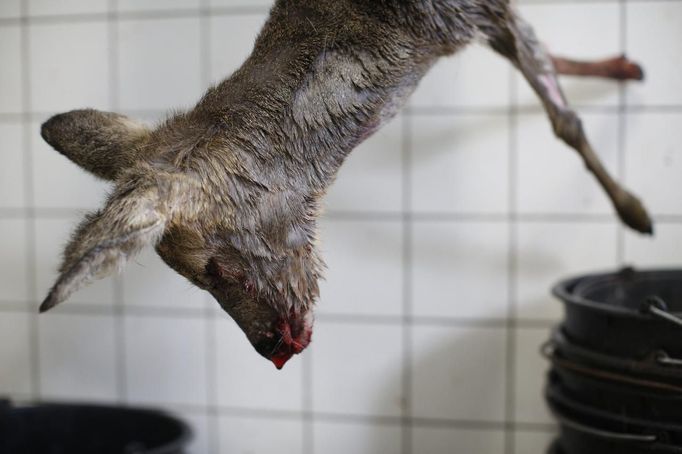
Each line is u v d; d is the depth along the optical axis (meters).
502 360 1.72
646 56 1.66
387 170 1.72
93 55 1.77
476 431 1.73
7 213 1.82
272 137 1.33
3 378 1.84
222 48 1.74
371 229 1.73
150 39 1.76
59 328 1.82
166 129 1.34
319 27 1.37
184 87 1.76
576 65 1.61
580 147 1.54
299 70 1.35
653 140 1.67
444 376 1.73
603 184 1.57
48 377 1.83
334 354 1.75
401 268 1.73
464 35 1.43
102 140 1.37
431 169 1.71
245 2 1.73
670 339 1.33
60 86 1.79
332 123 1.36
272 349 1.37
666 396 1.32
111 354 1.81
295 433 1.78
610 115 1.68
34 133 1.80
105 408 1.78
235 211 1.31
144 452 1.63
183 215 1.28
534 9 1.68
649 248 1.68
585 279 1.55
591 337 1.40
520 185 1.70
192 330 1.79
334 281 1.74
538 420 1.72
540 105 1.68
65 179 1.80
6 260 1.82
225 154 1.31
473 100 1.69
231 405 1.79
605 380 1.36
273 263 1.34
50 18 1.78
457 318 1.72
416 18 1.39
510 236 1.71
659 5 1.65
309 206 1.36
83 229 1.21
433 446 1.75
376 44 1.38
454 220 1.71
